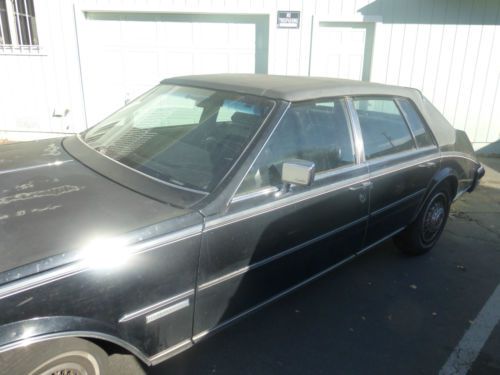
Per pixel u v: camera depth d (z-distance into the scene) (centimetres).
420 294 355
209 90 298
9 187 234
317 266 296
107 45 793
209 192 229
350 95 314
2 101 793
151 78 810
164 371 255
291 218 259
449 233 479
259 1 752
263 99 271
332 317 318
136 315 199
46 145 313
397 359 279
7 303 163
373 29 773
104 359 198
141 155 269
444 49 781
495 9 762
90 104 806
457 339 302
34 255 176
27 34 767
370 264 401
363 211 315
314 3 752
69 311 178
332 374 263
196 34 784
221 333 294
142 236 196
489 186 654
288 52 775
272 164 252
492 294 360
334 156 292
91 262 181
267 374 261
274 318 314
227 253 229
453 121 822
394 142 349
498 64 792
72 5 748
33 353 171
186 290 216
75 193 228
